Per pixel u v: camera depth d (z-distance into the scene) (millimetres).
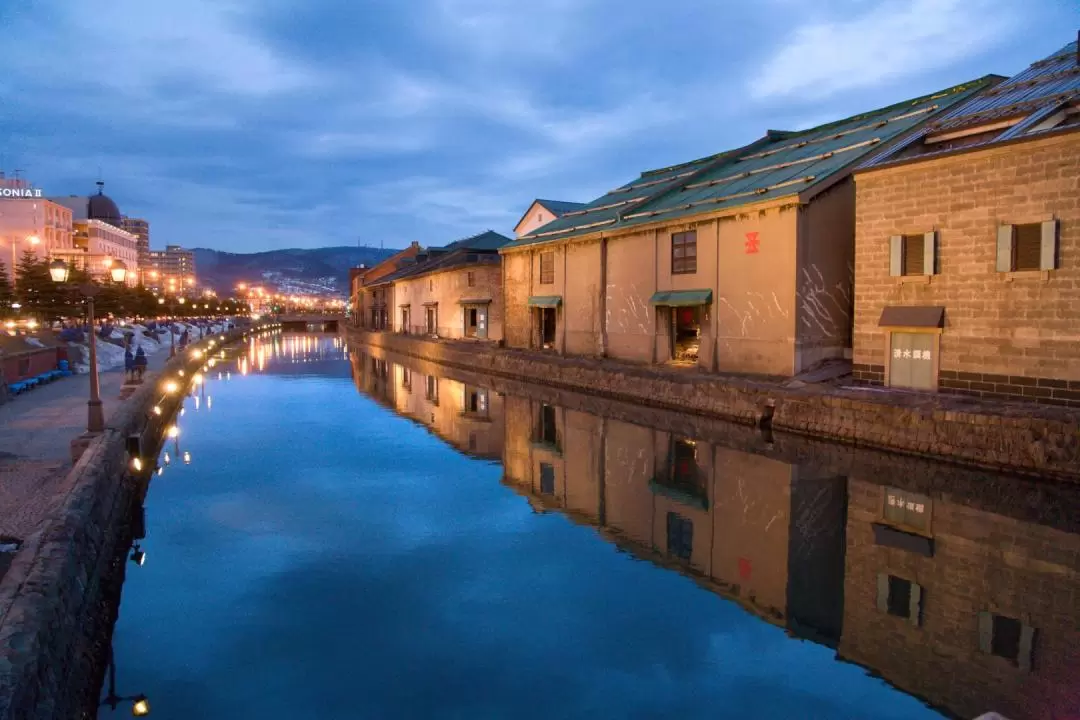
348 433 23688
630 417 24516
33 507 10719
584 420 24453
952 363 17656
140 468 16547
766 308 23484
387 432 23828
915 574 10391
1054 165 15516
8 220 88375
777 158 28781
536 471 17828
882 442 17312
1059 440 13867
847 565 10852
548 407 27734
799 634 8711
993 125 18719
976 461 15281
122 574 11023
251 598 10055
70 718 6746
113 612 9609
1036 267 15914
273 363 52812
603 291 32938
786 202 22328
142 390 22047
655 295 29094
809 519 13023
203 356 53156
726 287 25312
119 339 45312
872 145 23203
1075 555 10859
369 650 8492
